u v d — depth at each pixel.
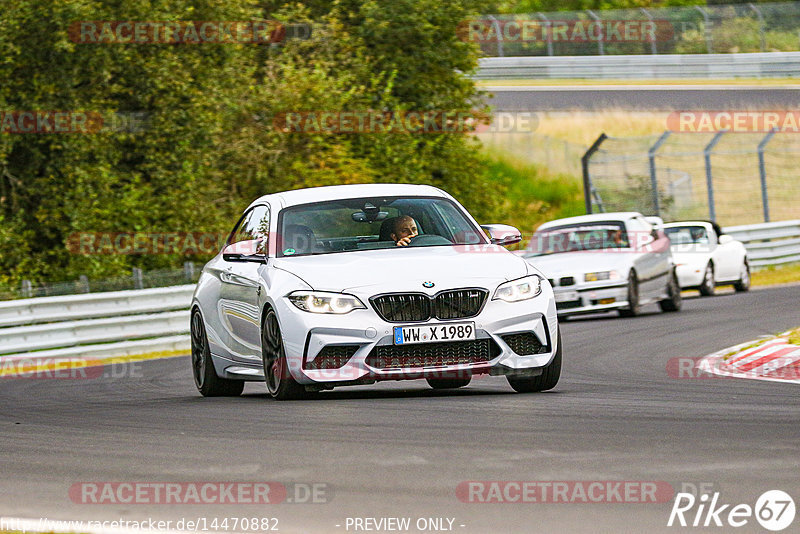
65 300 59.44
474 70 110.81
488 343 29.78
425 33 105.44
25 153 82.94
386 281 29.88
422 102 106.88
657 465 19.64
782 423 24.30
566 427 24.31
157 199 86.75
